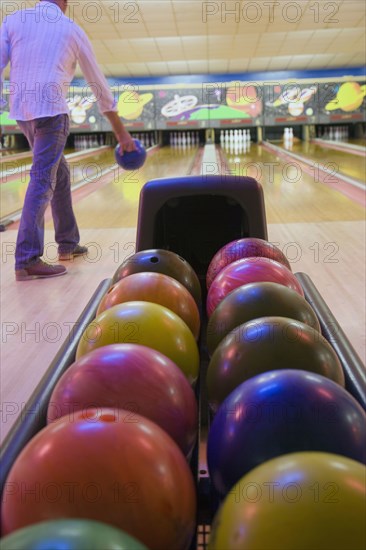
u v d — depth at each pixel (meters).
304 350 0.77
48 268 2.24
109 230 3.11
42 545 0.43
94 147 9.16
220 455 0.63
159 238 1.66
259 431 0.60
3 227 3.11
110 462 0.53
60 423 0.59
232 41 7.45
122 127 2.41
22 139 9.28
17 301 1.97
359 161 6.18
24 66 2.12
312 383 0.64
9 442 0.77
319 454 0.54
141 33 6.80
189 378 0.86
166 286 1.03
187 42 7.41
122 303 0.95
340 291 1.96
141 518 0.52
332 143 8.41
